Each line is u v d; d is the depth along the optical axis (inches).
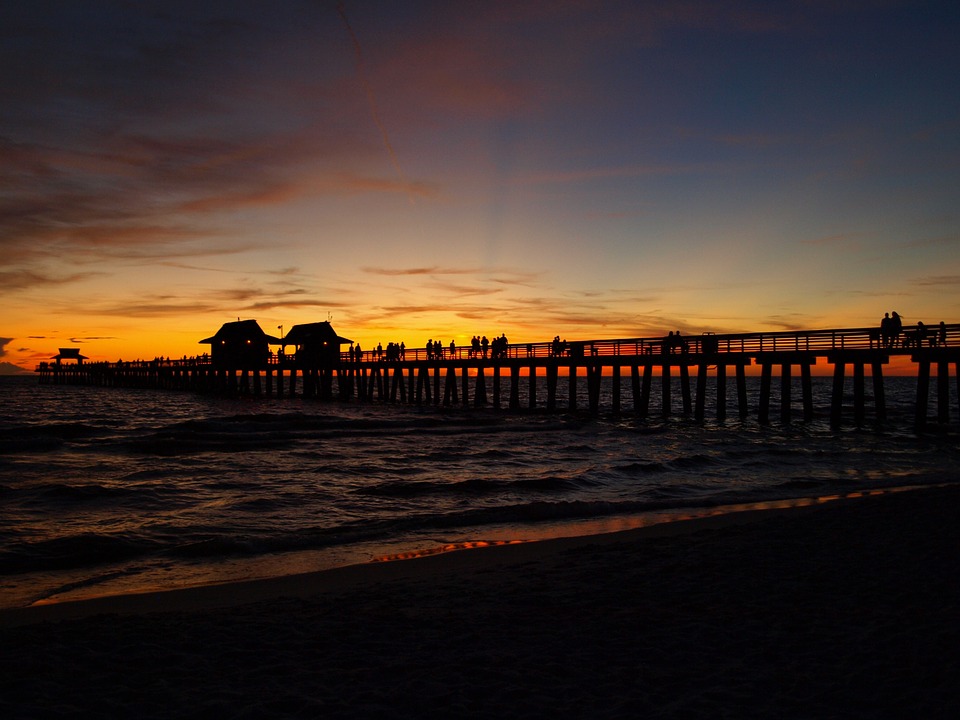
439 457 888.3
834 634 230.7
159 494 629.3
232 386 2576.3
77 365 4163.4
